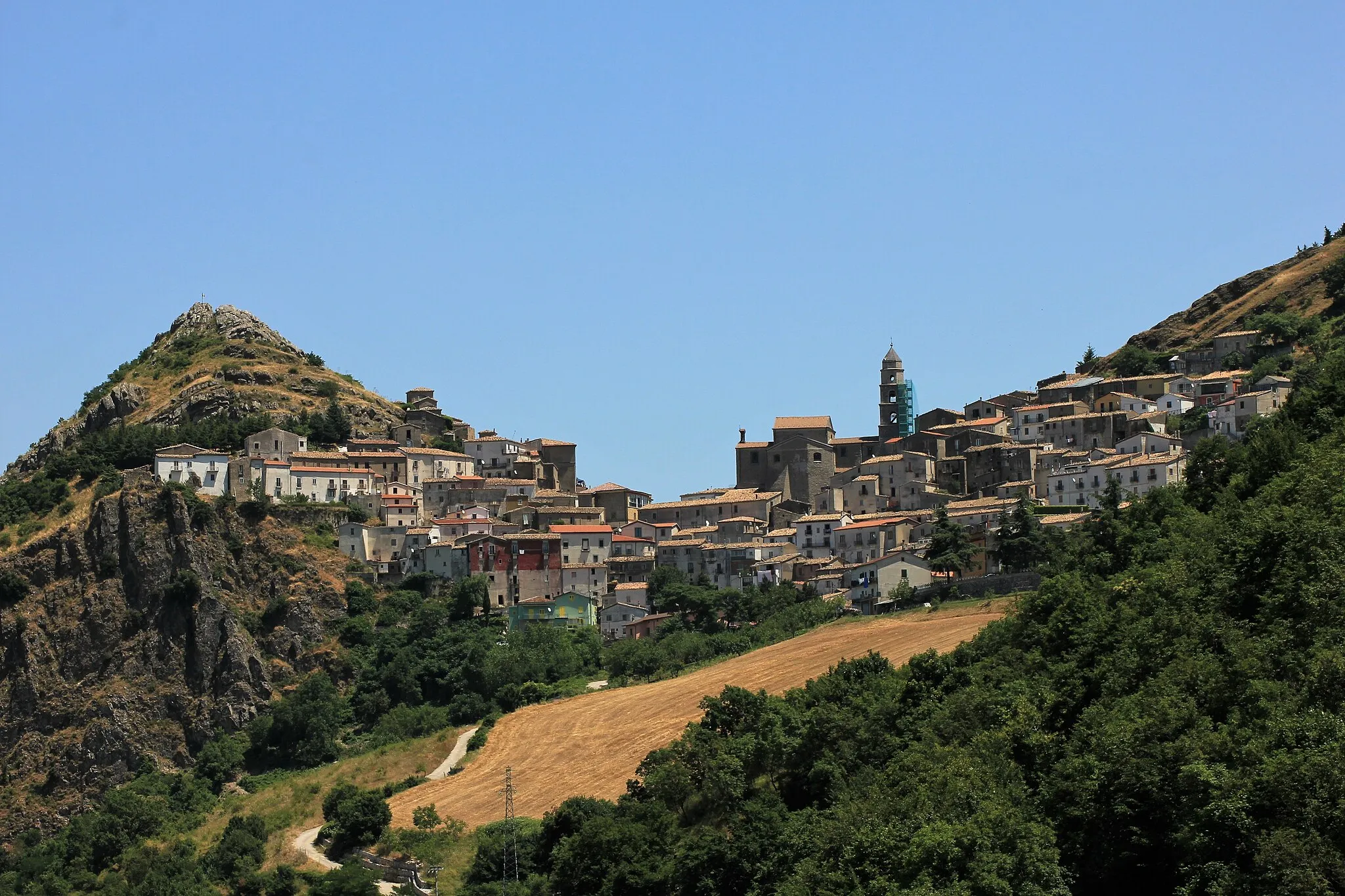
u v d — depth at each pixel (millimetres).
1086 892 162375
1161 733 163500
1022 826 163000
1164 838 157625
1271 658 167875
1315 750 148250
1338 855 139125
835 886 172875
